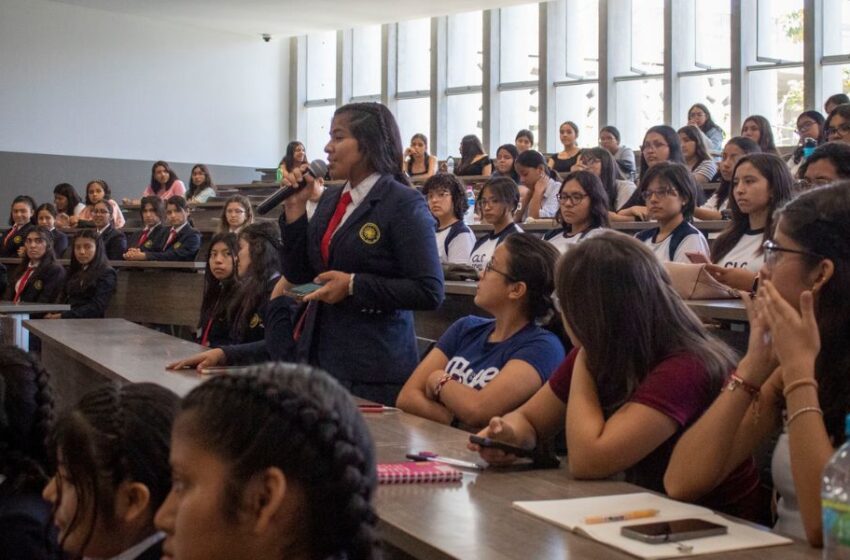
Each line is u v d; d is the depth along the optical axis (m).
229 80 14.66
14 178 12.68
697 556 1.24
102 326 4.29
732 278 2.79
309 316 2.72
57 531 1.45
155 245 8.02
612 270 1.78
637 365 1.77
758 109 10.55
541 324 2.52
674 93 11.09
